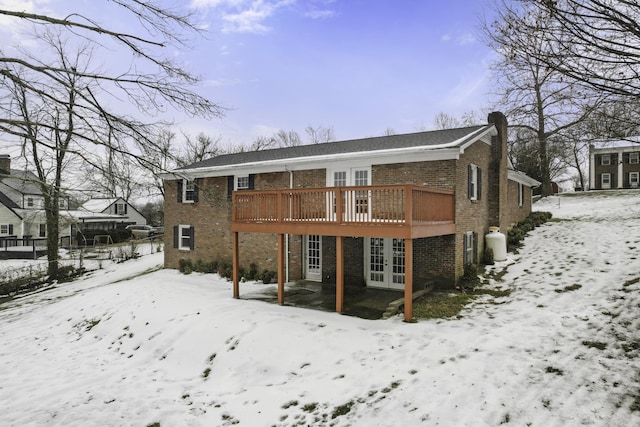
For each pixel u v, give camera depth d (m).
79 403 6.38
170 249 18.53
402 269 12.23
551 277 11.09
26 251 27.34
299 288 12.81
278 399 5.89
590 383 5.18
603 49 4.74
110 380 7.45
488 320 8.33
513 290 10.64
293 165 14.13
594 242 13.79
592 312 7.92
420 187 9.20
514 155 24.88
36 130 6.73
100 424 5.59
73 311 12.83
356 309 9.86
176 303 11.27
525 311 8.68
